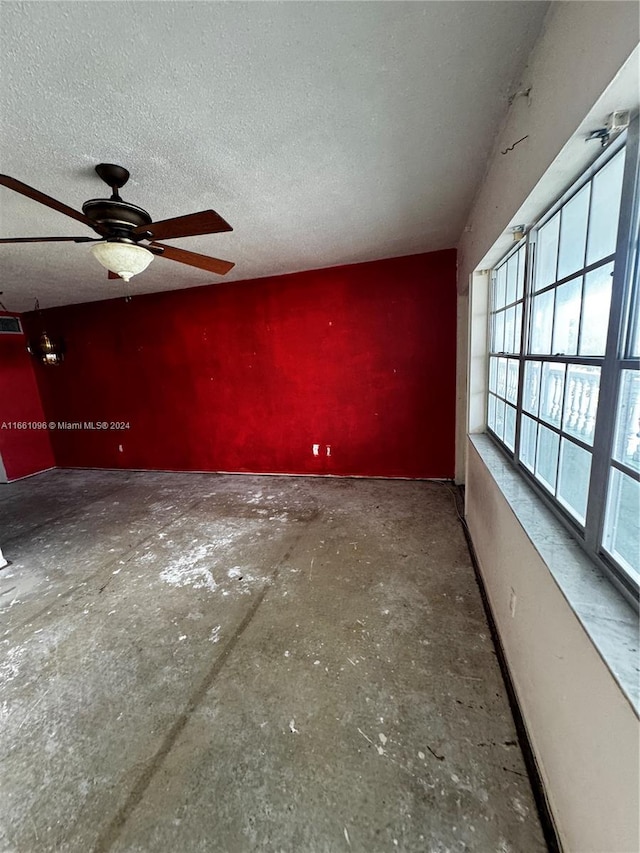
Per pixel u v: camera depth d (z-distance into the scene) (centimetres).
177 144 155
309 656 174
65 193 191
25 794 123
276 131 151
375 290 372
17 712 153
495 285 249
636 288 88
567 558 110
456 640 178
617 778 73
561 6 97
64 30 99
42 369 529
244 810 115
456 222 270
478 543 236
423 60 118
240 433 459
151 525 332
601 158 103
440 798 115
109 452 526
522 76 127
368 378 395
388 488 382
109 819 115
